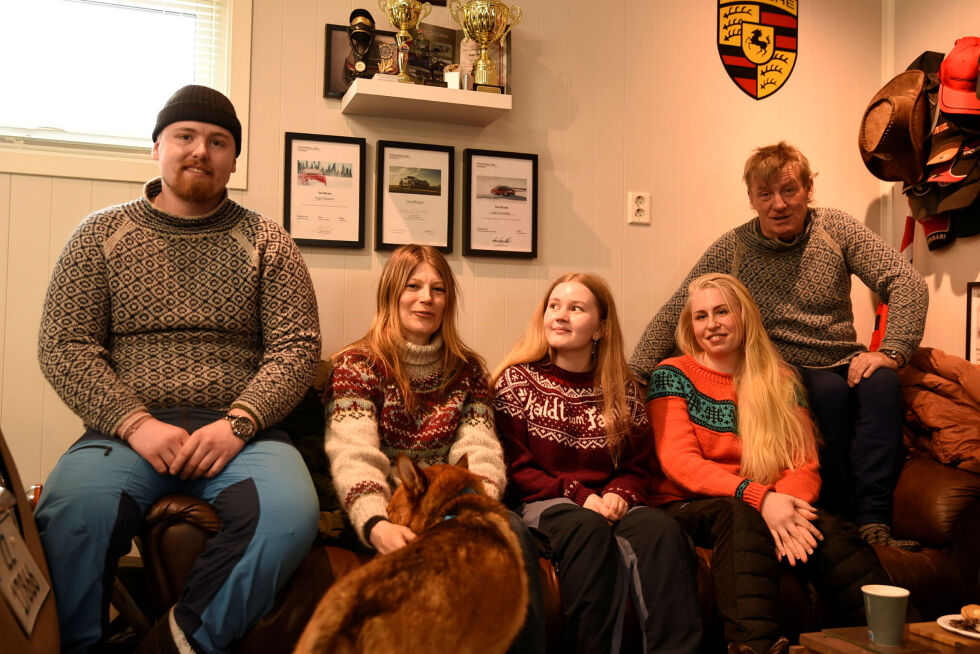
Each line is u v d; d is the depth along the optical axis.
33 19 2.47
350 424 1.93
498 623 1.41
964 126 2.75
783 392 2.34
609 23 2.98
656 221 3.03
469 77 2.68
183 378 1.90
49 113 2.47
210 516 1.71
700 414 2.35
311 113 2.64
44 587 1.49
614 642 1.81
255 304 2.02
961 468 2.35
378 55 2.66
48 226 2.37
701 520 2.08
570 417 2.22
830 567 2.00
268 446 1.86
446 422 2.07
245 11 2.56
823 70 3.25
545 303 2.38
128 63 2.55
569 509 1.95
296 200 2.59
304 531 1.70
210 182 1.96
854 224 2.79
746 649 1.76
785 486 2.20
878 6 3.32
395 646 1.20
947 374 2.59
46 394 2.36
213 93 2.00
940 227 3.00
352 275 2.66
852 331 2.79
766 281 2.79
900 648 1.53
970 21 2.93
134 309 1.90
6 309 2.33
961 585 2.19
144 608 2.27
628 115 3.00
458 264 2.77
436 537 1.43
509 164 2.82
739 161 3.13
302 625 1.71
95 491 1.64
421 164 2.72
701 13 3.10
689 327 2.52
